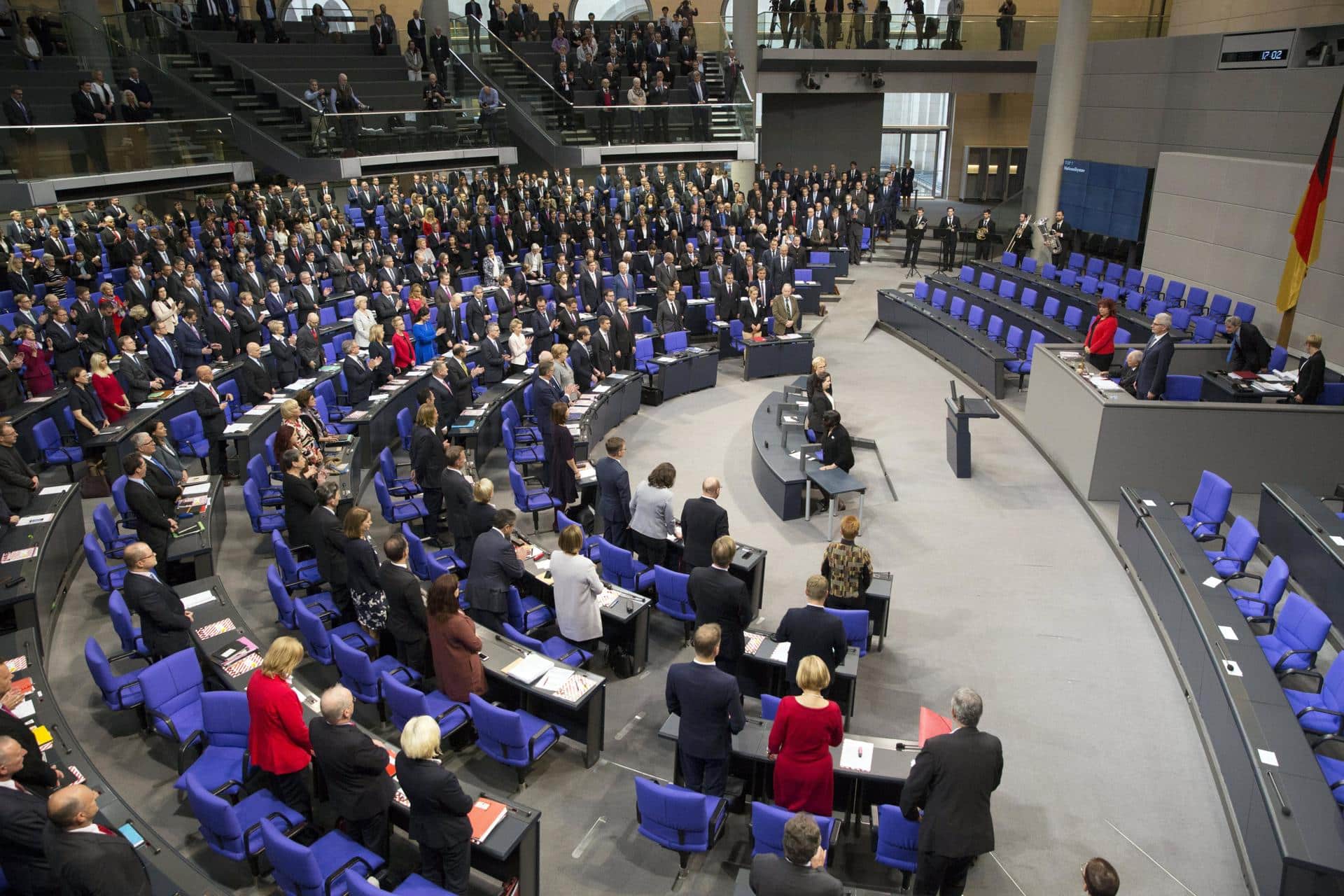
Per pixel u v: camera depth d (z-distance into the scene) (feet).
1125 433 38.04
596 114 77.10
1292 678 25.96
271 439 37.83
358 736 18.53
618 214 77.46
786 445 42.37
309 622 25.18
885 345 65.82
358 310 49.55
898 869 19.75
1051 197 76.54
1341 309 46.11
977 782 17.38
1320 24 63.72
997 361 52.21
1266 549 33.17
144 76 71.05
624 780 24.04
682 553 30.50
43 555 29.19
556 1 107.86
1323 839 18.60
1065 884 20.77
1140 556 32.63
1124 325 56.59
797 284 70.49
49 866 16.33
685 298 62.03
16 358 42.37
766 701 22.89
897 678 28.32
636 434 49.57
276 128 70.44
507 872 19.08
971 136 116.88
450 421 43.39
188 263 57.62
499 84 80.33
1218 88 66.18
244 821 19.33
